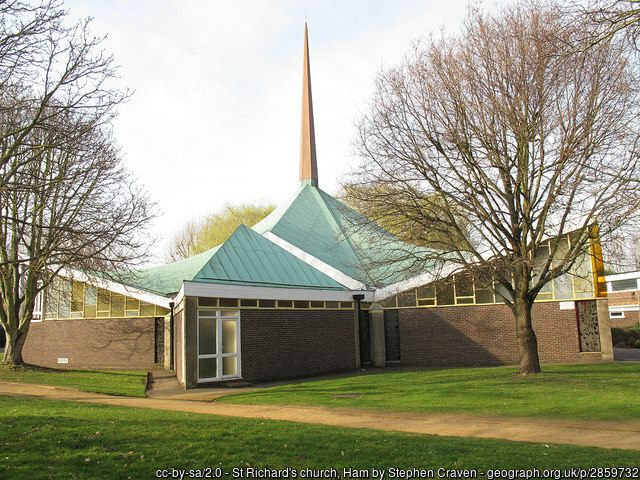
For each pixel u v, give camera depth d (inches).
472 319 971.9
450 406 499.8
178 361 859.4
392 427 413.1
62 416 402.9
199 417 432.8
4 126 591.5
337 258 1089.4
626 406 457.7
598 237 624.4
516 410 466.9
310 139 1419.8
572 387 568.4
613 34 384.8
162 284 1099.9
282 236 1095.6
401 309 1023.6
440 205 700.7
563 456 302.4
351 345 951.6
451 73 680.4
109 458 285.4
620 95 593.9
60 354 1141.1
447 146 697.0
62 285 1089.4
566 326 919.7
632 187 530.6
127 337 1080.8
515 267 674.8
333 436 351.9
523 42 631.2
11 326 903.7
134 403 561.0
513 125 637.3
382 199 704.4
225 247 883.4
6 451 292.2
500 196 673.6
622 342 1513.3
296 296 875.4
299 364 865.5
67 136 523.8
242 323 810.2
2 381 738.2
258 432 360.2
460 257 713.0
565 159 604.1
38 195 732.7
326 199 1332.4
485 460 293.1
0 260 879.7
